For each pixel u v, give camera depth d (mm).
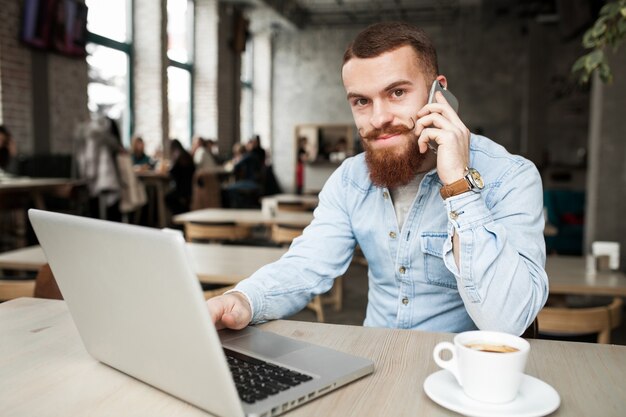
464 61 13930
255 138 11625
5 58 6461
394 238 1464
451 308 1448
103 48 8852
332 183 1586
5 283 2098
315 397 879
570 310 2168
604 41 2479
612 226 4887
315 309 4266
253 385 886
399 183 1325
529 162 1370
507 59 13719
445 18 13922
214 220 4676
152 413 833
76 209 6652
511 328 1141
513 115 13773
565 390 910
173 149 8430
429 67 1289
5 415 823
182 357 813
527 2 12656
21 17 6633
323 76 14766
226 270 2482
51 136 7273
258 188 9992
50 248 984
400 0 13188
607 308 2195
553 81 13297
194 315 753
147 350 879
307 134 14227
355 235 1541
